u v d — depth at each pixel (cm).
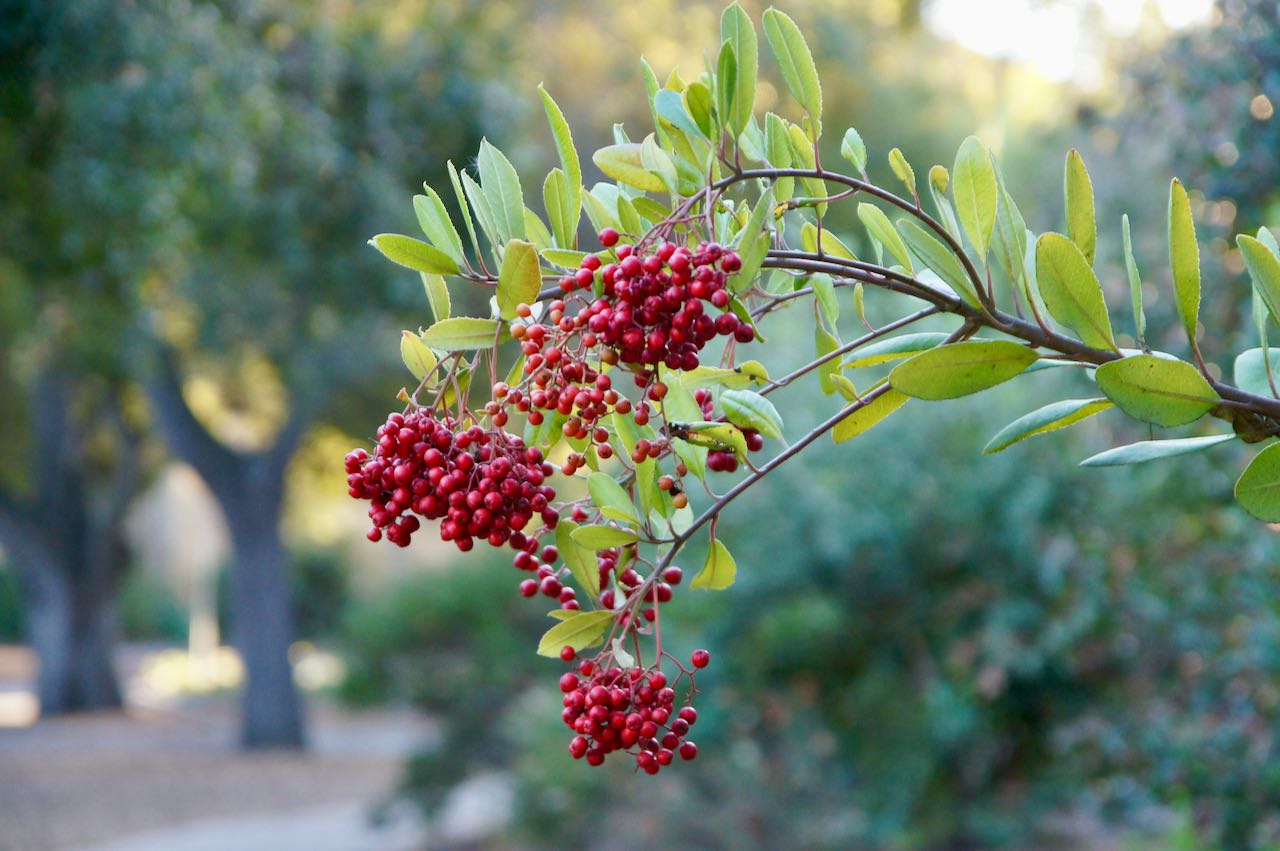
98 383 1839
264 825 1330
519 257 145
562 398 148
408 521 158
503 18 1091
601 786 738
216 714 2434
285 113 779
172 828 1323
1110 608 515
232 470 1795
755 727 704
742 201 161
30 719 2209
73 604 2230
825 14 1332
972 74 1324
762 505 654
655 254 148
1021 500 544
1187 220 149
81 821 1352
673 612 678
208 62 696
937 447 623
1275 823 410
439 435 156
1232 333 416
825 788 684
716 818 683
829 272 157
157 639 3759
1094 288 149
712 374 160
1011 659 553
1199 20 465
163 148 676
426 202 157
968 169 155
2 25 579
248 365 1681
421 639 986
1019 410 584
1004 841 655
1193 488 445
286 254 816
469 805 1309
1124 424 484
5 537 2141
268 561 1848
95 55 628
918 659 654
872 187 153
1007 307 420
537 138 1287
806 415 643
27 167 677
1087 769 513
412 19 954
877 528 610
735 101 150
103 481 2341
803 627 632
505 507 156
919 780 630
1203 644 447
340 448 2048
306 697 2528
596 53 1354
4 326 1416
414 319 895
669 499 166
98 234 696
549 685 905
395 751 1906
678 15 1351
